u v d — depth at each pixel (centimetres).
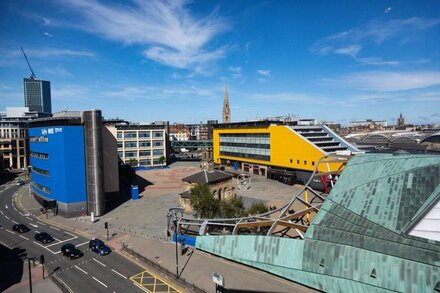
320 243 3553
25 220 6569
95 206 6725
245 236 4353
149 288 3781
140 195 8788
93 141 6638
